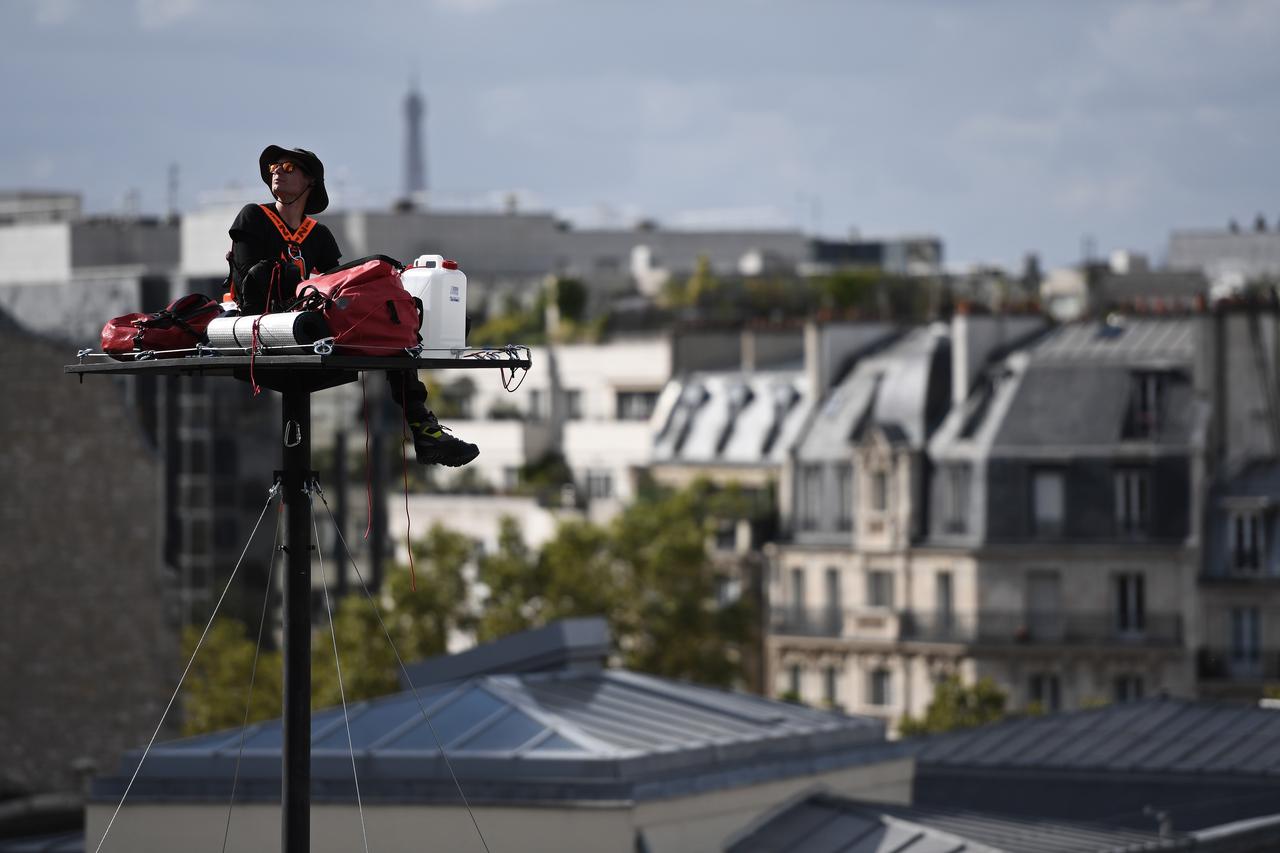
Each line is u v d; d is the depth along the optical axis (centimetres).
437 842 4856
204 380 14450
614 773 4875
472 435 18875
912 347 16338
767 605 16150
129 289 15250
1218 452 14912
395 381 2539
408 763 4959
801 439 16312
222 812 5009
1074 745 6869
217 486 14462
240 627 13262
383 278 2428
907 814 5269
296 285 2495
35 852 6000
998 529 15112
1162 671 14600
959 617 15162
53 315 15688
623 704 5512
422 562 13325
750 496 16725
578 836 4781
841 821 5169
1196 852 5438
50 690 10275
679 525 14000
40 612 10269
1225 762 6600
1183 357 15088
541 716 5159
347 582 15862
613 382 18638
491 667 5909
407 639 12950
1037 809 6366
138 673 10525
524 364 2533
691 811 4947
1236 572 14675
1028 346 15750
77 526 10381
